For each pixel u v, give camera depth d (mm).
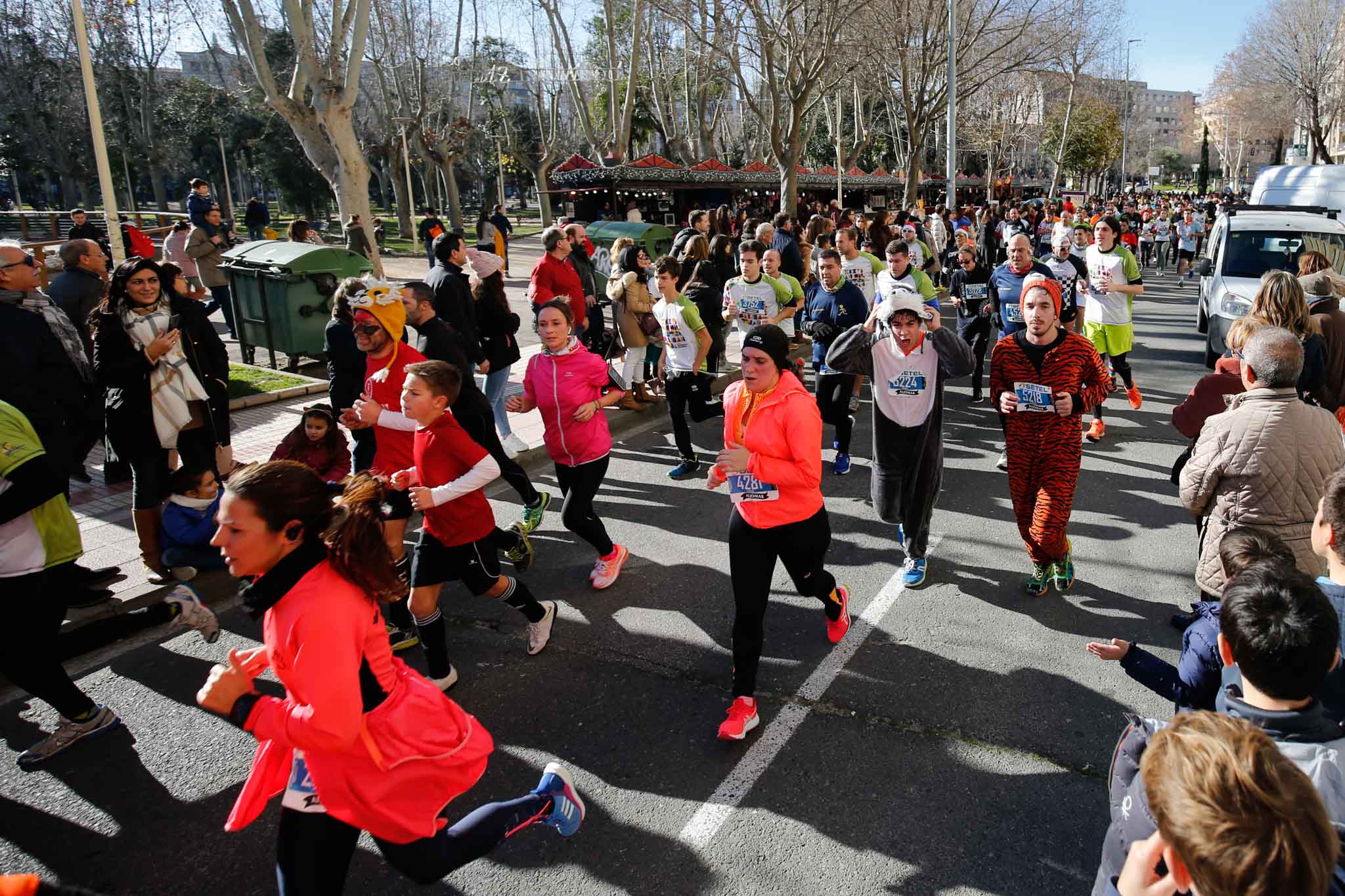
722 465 3486
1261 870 1241
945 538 5797
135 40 41281
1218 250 11680
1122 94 74375
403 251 31141
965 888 2865
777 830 3170
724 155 53312
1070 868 2932
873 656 4332
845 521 6188
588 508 5090
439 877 2521
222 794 3510
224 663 4527
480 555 4020
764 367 3529
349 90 16797
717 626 4746
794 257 10172
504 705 4031
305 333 10523
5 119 42219
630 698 4062
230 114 46969
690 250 9359
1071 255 8172
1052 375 4496
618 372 10453
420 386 3641
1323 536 2289
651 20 33688
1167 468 7047
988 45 28484
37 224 29094
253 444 7926
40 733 3996
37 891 1381
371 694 2234
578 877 2986
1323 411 3158
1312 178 14969
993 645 4402
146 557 5223
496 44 43250
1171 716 3750
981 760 3510
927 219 23438
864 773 3459
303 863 2295
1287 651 1736
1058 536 4668
